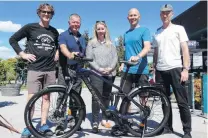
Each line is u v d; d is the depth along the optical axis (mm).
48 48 4738
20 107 7969
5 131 5105
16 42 4660
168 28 4777
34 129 4445
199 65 10180
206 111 6480
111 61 5059
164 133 5066
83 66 4832
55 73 4914
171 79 4723
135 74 5027
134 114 4820
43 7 4660
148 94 4844
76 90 4793
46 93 4457
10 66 10789
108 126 5430
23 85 16828
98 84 4820
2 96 11023
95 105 5039
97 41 5102
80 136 4832
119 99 4762
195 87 7547
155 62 5098
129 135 4906
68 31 4902
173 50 4703
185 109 4652
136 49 5012
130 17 5051
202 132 5117
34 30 4691
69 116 4578
